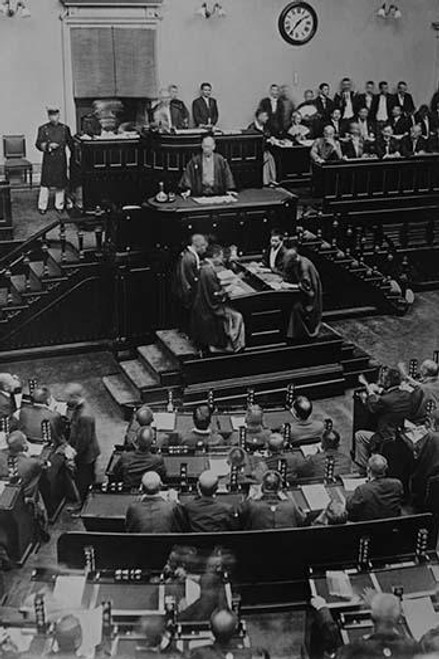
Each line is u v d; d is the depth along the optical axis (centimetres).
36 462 935
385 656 629
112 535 789
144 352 1330
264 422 1044
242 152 1548
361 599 727
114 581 738
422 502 979
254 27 1981
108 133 1598
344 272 1555
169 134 1509
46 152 1612
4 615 768
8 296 1404
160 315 1407
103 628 680
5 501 879
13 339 1410
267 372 1301
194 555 793
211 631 654
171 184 1542
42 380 1350
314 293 1289
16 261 1409
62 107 1883
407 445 1004
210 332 1257
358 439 1091
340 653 641
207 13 1927
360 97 2003
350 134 1780
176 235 1370
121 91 1911
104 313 1436
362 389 1144
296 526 835
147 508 819
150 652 665
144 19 1881
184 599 721
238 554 806
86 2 1825
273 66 2027
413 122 1967
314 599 730
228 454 948
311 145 1803
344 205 1686
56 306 1413
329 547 820
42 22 1819
